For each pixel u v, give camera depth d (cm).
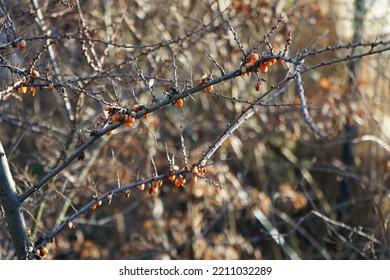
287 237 831
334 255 799
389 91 853
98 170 622
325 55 820
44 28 504
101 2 659
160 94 652
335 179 838
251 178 854
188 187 702
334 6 821
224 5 684
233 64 683
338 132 835
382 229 589
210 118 771
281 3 700
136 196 762
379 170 800
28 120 578
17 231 365
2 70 458
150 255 747
